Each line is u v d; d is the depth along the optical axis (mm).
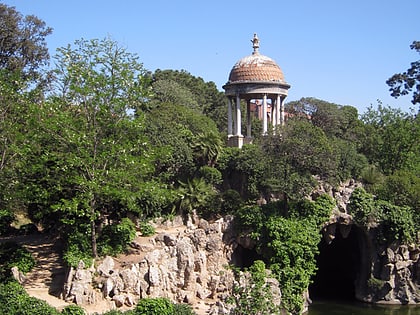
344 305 51500
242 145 63750
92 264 41625
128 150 44750
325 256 63531
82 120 44562
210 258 47844
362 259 55688
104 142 43656
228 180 58969
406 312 49250
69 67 44562
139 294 40719
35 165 43219
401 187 56250
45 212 47531
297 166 51031
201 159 58906
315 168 51562
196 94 109312
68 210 44438
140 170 45625
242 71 66250
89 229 44812
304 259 47062
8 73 50781
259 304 34906
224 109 103688
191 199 53156
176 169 56156
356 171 61938
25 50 66625
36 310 34656
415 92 69438
